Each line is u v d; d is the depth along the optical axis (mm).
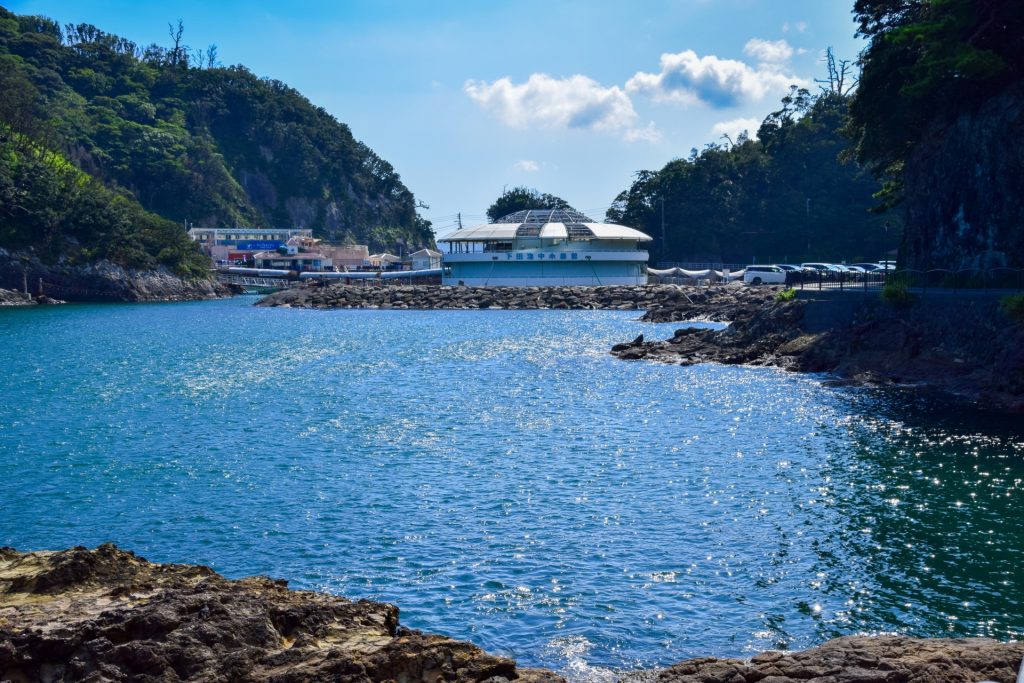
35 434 37594
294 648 12680
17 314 124125
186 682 11922
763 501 26203
